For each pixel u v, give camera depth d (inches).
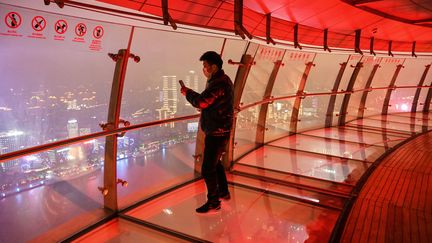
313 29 237.1
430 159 201.5
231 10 155.9
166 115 169.5
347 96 350.0
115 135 124.9
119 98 123.8
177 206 141.0
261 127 257.3
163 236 114.7
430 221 115.3
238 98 191.6
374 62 363.6
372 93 399.9
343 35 266.2
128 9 114.3
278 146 255.1
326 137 290.2
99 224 121.6
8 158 79.6
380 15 222.4
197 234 116.5
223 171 144.7
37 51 107.6
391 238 103.7
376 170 180.4
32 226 117.7
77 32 108.2
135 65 144.6
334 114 351.3
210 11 145.7
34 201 128.0
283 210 137.6
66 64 118.0
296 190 159.8
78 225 119.6
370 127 343.9
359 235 106.0
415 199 136.2
